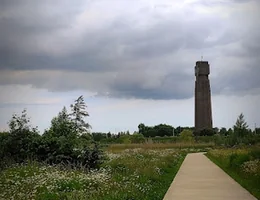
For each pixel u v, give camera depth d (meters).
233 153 30.75
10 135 23.98
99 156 23.97
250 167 22.00
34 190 14.37
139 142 74.12
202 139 85.44
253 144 44.22
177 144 71.81
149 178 19.80
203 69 96.38
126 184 16.09
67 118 25.30
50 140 23.70
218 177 23.09
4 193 14.17
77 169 21.58
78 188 15.20
